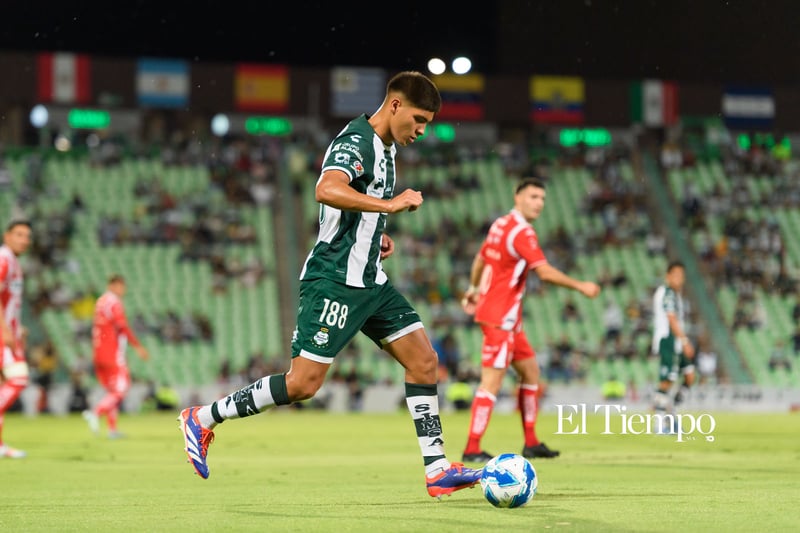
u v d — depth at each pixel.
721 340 118.00
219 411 22.34
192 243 121.44
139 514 21.19
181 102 132.62
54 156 130.62
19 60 128.38
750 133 145.88
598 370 111.38
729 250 129.62
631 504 22.19
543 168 140.75
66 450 46.56
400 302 22.55
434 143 144.75
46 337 106.38
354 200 20.39
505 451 43.62
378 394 102.69
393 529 18.16
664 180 141.25
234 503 23.36
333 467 35.44
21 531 18.47
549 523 18.86
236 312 115.50
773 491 25.27
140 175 130.75
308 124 141.12
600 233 130.75
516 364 37.22
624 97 141.12
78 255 117.56
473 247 127.00
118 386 57.56
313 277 21.69
